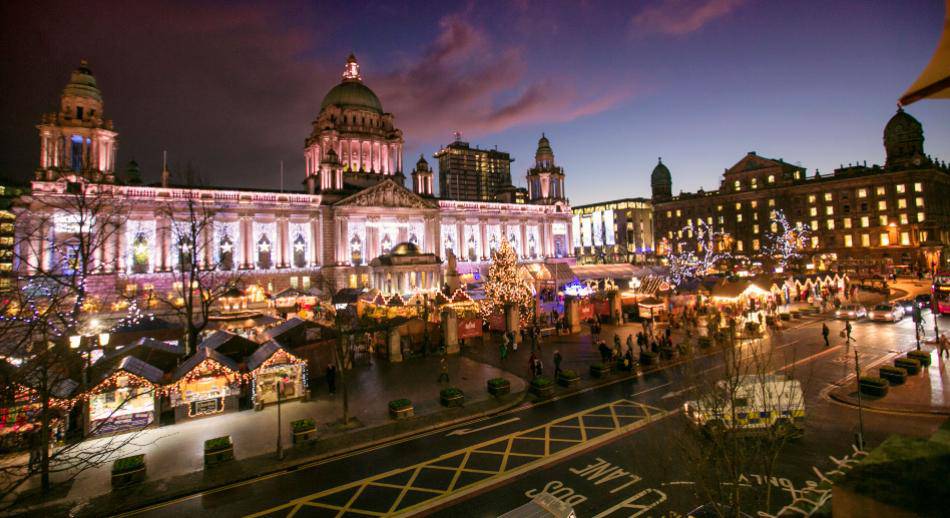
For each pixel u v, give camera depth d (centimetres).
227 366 2953
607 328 5484
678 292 6097
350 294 6550
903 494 563
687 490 1766
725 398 1513
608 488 1855
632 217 17450
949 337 4297
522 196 18150
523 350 4522
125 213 6762
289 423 2742
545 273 8119
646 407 2752
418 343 4609
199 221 7356
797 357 3666
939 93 454
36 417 1886
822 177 12319
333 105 10988
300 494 1933
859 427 2303
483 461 2164
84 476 2109
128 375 2686
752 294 5716
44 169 7081
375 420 2745
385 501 1850
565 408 2839
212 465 2175
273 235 8788
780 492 1711
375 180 10825
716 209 13962
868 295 7550
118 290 6419
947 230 11350
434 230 10244
